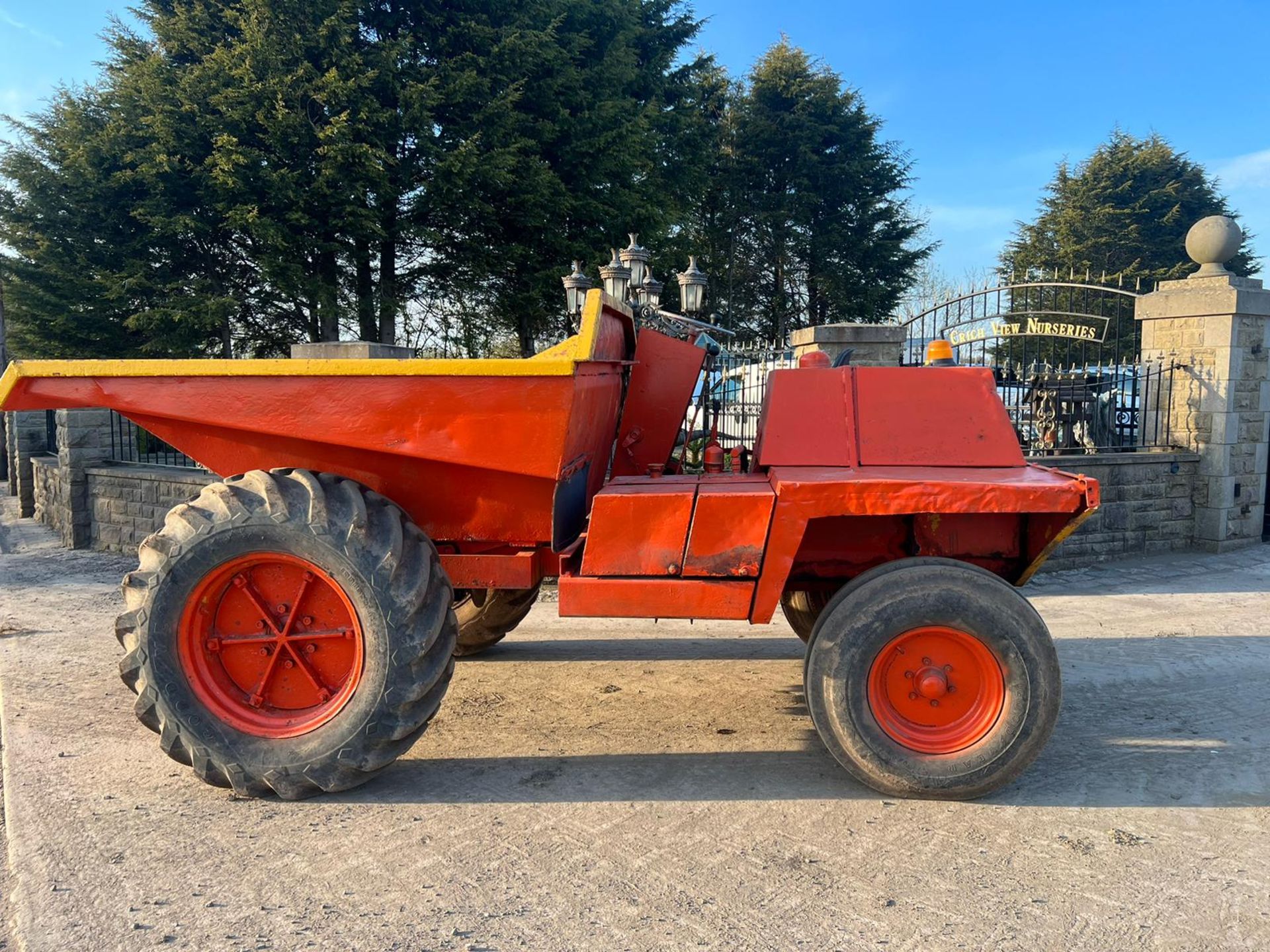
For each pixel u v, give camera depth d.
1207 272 8.98
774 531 3.27
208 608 3.31
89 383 3.41
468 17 18.27
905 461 3.52
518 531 3.69
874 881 2.72
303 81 16.61
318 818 3.16
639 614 3.34
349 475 3.62
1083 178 33.31
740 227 31.28
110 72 18.17
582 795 3.37
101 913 2.54
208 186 16.80
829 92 30.84
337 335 18.84
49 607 6.77
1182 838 3.02
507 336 23.22
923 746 3.25
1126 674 5.01
